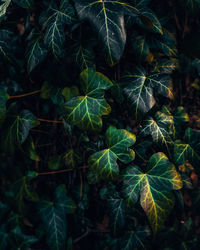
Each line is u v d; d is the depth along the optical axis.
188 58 0.36
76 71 0.36
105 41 0.28
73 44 0.34
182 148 0.34
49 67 0.36
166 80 0.33
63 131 0.37
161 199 0.31
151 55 0.34
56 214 0.37
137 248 0.36
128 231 0.36
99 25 0.28
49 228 0.37
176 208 0.35
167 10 0.35
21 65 0.36
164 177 0.32
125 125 0.36
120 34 0.28
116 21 0.28
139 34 0.34
